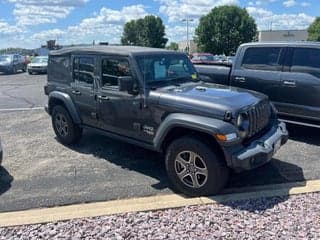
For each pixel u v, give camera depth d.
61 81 7.10
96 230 4.06
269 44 7.74
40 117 10.12
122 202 4.82
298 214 4.36
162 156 6.54
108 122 6.19
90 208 4.64
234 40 71.81
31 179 5.62
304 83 7.20
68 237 3.94
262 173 5.76
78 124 6.86
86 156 6.64
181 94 5.25
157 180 5.57
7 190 5.23
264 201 4.73
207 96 5.14
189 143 4.88
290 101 7.44
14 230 4.10
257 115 5.16
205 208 4.55
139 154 6.70
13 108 11.63
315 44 7.18
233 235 3.92
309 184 5.29
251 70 7.95
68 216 4.38
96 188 5.28
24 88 17.66
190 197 4.99
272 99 7.68
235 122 4.73
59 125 7.30
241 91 5.62
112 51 5.98
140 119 5.63
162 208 4.55
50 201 4.87
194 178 4.94
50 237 3.94
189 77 6.32
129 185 5.39
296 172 5.80
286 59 7.48
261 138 5.14
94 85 6.32
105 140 7.51
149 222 4.22
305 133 7.95
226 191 5.12
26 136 8.05
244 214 4.38
